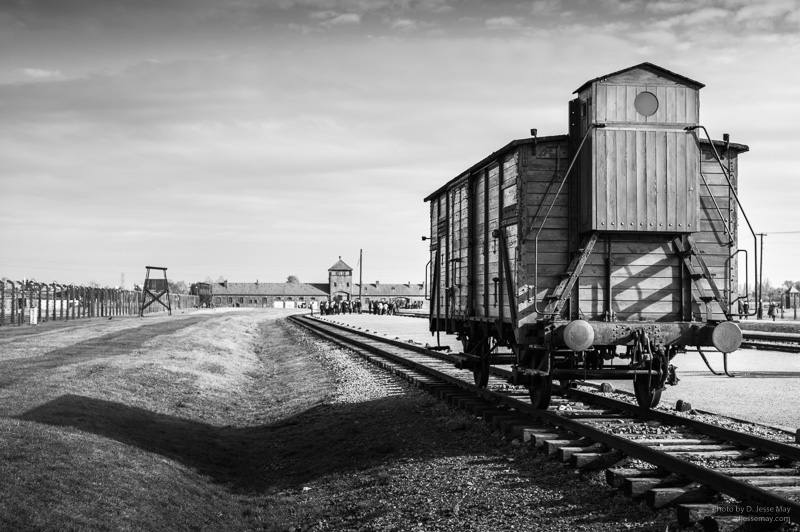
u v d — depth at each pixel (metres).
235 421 16.11
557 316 11.26
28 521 6.56
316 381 21.23
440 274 18.11
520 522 6.99
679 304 11.74
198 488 9.55
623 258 11.62
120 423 12.14
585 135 11.22
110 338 31.16
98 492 7.91
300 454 12.39
